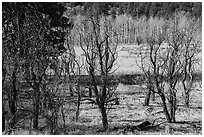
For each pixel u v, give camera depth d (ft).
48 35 66.33
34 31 51.47
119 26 72.18
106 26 57.67
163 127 55.26
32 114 50.21
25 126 52.29
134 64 121.39
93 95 78.95
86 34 56.59
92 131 51.90
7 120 50.55
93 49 55.77
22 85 52.49
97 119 59.88
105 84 54.39
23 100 53.93
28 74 49.49
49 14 81.51
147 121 56.70
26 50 49.98
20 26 54.80
